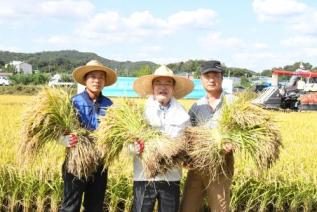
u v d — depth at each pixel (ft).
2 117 51.06
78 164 16.79
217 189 17.69
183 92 18.20
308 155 30.25
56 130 17.10
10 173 23.47
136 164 16.78
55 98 17.22
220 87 18.16
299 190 24.39
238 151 16.55
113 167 23.88
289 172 25.30
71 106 17.51
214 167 16.80
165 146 15.76
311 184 24.68
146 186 16.61
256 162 16.65
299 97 89.92
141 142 15.96
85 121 17.81
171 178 16.60
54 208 23.34
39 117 16.83
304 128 50.85
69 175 17.61
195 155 16.52
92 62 18.07
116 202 23.41
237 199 23.91
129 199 23.44
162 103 16.87
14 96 130.93
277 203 24.54
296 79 101.14
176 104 16.92
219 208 17.74
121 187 23.54
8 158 25.41
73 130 17.17
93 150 17.02
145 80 17.15
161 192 16.57
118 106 16.90
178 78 17.26
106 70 18.08
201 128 16.92
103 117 16.88
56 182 23.32
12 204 23.58
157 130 16.42
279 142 17.06
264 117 16.83
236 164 24.61
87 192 18.34
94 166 17.28
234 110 16.70
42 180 23.44
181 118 16.70
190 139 16.72
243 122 16.55
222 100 17.65
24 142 17.24
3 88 158.81
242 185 23.93
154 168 15.81
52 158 24.09
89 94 18.25
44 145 17.34
